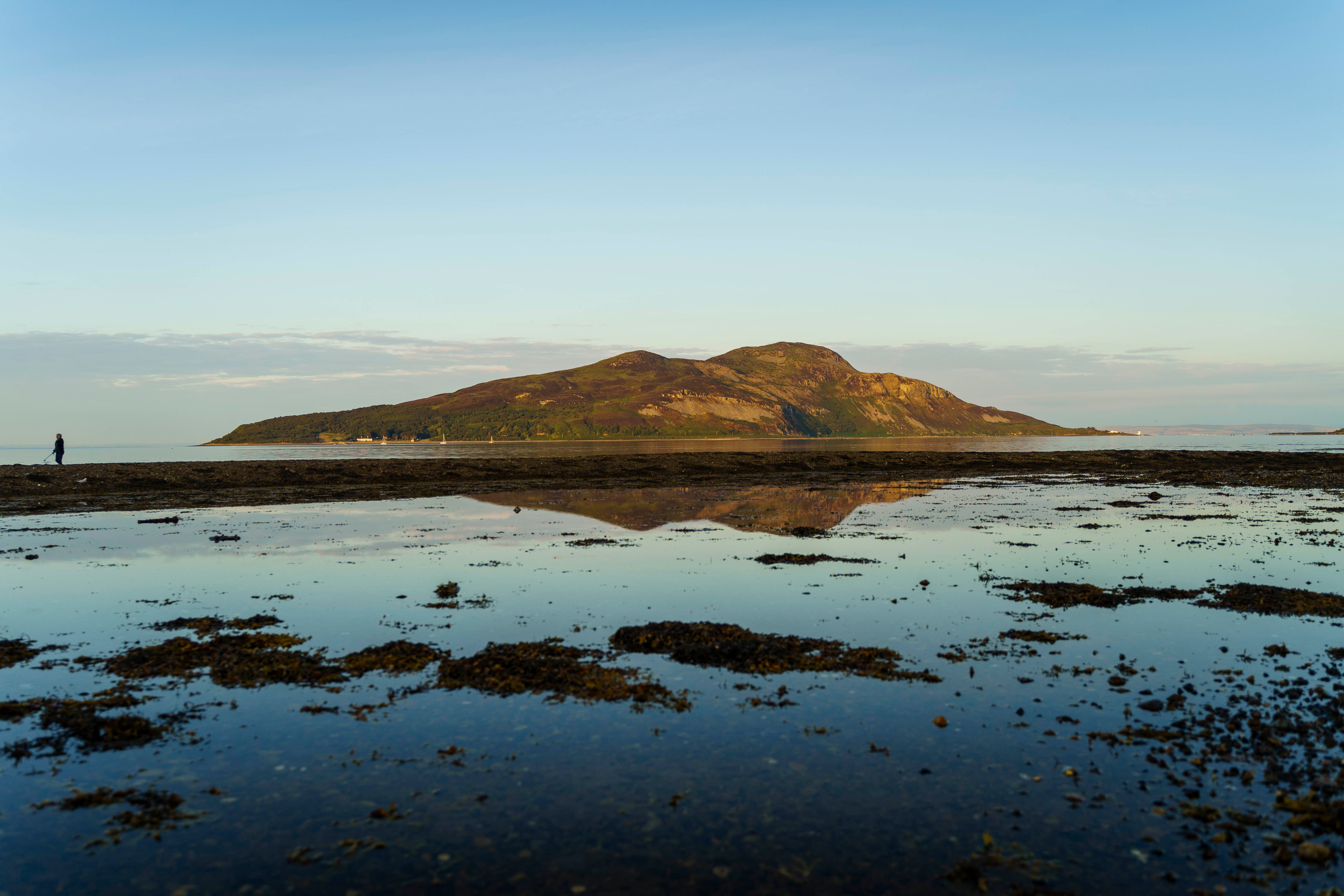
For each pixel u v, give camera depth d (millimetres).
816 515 41438
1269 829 8742
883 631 17281
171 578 23531
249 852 8383
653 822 8992
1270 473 76438
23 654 15516
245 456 165875
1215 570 24516
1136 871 7977
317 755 10805
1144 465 87938
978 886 7691
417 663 14781
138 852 8367
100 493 52531
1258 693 13039
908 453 98188
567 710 12469
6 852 8352
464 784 9938
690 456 88812
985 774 10156
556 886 7734
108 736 11375
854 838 8617
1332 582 22672
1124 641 16359
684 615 18703
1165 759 10531
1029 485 65062
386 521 38938
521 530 35219
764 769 10336
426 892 7621
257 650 15797
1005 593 21172
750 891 7637
